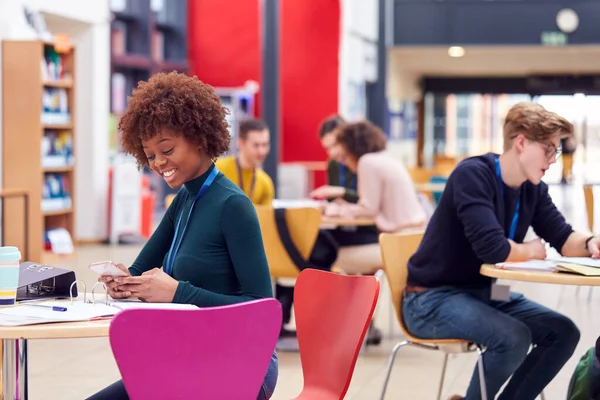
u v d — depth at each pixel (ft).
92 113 40.06
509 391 12.59
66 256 34.78
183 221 9.19
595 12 58.54
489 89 79.20
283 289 21.07
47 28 39.34
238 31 50.08
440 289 12.61
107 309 8.12
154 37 48.14
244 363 7.41
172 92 8.81
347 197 21.54
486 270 11.62
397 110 75.25
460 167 12.61
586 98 76.13
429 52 67.56
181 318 7.02
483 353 11.98
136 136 8.92
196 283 8.91
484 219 12.16
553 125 12.20
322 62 49.29
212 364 7.25
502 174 12.61
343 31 51.49
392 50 64.75
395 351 12.89
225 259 8.93
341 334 9.15
